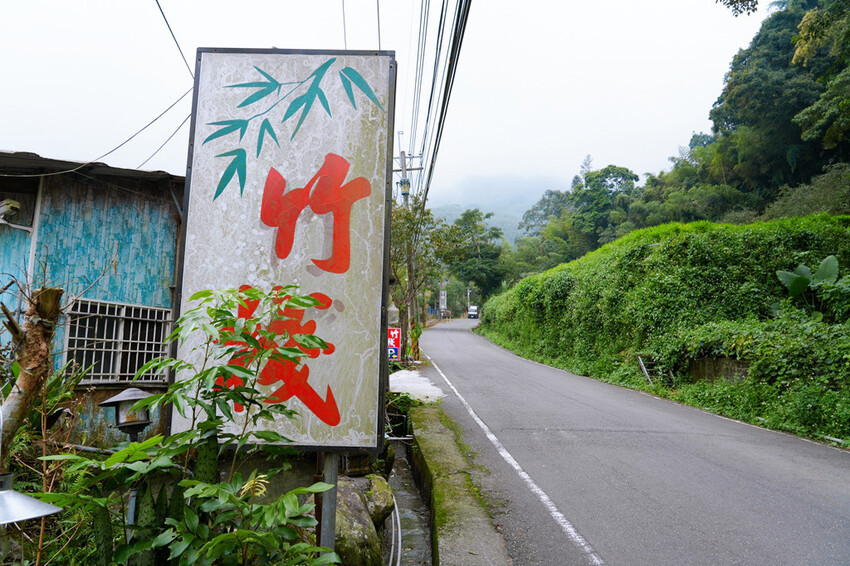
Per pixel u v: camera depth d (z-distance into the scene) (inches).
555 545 168.9
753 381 422.0
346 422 120.8
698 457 276.2
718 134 1529.3
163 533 75.8
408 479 297.3
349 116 130.7
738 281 601.9
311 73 132.1
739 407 412.5
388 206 128.3
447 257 848.3
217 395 89.9
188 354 121.8
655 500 210.2
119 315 242.4
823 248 618.8
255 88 131.6
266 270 125.8
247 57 132.5
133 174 241.3
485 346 1239.5
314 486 75.8
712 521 187.5
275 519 71.6
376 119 130.7
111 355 238.4
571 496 215.3
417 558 184.9
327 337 123.3
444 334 1631.4
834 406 340.5
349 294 125.3
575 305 813.9
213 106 130.9
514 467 256.5
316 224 127.5
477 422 365.4
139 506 81.3
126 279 247.6
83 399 219.9
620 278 702.5
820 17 557.9
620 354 669.9
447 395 489.1
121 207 249.4
